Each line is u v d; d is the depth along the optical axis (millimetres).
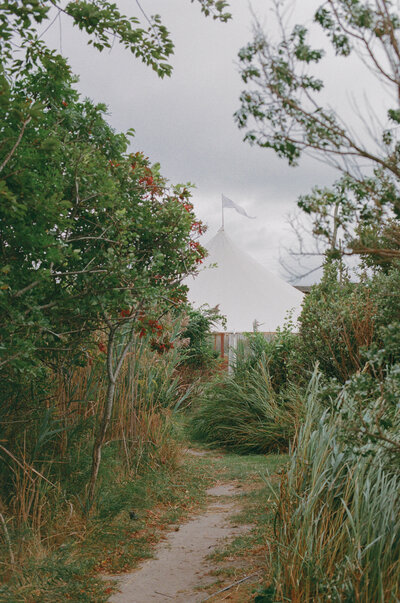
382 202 2900
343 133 2773
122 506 6148
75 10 4473
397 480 4281
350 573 3461
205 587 4316
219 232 26297
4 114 4344
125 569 4867
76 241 5703
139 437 7902
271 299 22938
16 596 4004
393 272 7844
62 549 4977
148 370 8867
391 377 3340
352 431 3590
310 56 2836
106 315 5848
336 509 4410
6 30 3988
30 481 5410
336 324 8719
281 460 8797
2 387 5508
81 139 5598
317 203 3008
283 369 11664
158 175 6641
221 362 15172
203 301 22391
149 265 6168
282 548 4020
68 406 6547
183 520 6387
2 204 3971
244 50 2932
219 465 9008
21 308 4797
